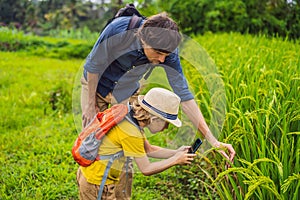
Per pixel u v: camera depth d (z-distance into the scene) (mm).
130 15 3307
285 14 12227
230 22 12719
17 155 5590
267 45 7414
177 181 4867
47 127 6754
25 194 4398
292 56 5656
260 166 3262
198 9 12953
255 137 3412
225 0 12555
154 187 4746
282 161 3068
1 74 10328
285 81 4152
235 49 6863
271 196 3000
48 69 11570
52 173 4988
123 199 3596
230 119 3830
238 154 3617
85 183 3254
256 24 12156
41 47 14617
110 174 3230
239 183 3385
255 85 4047
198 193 4535
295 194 2875
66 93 7961
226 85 4352
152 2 12938
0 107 7688
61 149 5738
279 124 3453
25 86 9430
